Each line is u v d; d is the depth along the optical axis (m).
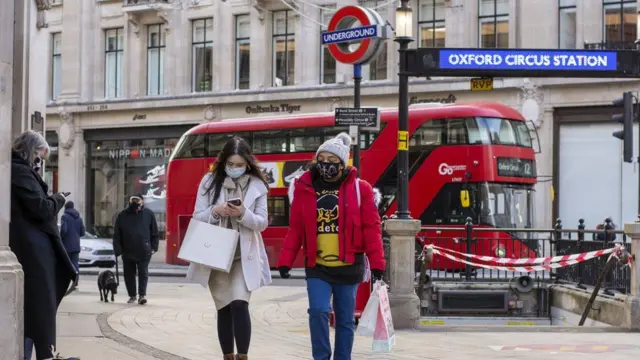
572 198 33.75
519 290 18.69
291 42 40.00
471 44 35.81
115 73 44.91
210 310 15.18
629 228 12.90
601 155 33.25
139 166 43.53
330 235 7.82
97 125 44.50
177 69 42.50
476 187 25.41
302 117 28.55
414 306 12.74
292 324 13.38
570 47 34.25
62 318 13.68
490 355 10.09
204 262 7.81
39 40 19.34
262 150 29.05
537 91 33.97
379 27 14.53
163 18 42.69
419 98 36.31
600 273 15.36
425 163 26.14
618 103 14.30
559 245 18.31
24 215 7.95
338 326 7.95
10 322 7.29
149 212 16.56
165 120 42.50
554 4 34.31
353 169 7.97
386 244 13.34
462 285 18.55
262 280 8.14
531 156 26.61
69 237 17.19
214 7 41.59
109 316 14.01
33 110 18.62
